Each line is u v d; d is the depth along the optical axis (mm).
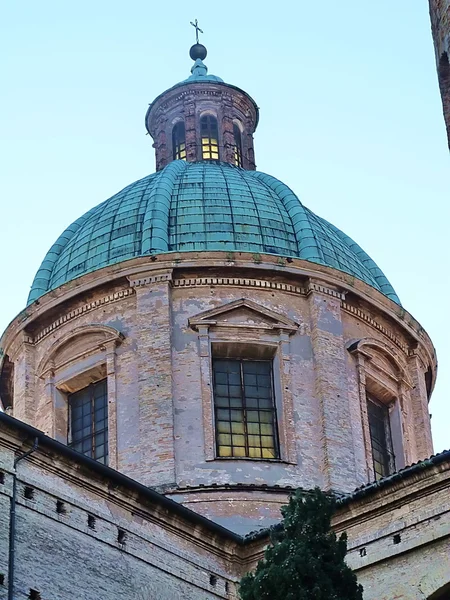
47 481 32281
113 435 41562
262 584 29391
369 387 44781
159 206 45875
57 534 31812
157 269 43219
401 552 33594
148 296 43031
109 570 32750
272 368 43250
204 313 42875
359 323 44875
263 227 45750
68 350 44062
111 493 33781
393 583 33500
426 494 33812
